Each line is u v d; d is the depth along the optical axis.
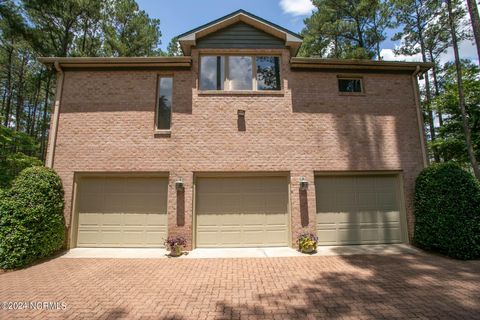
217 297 4.88
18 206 7.09
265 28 9.75
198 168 8.92
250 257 7.76
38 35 17.28
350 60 9.54
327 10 19.14
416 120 9.69
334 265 6.90
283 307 4.45
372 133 9.47
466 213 7.46
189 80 9.45
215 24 9.57
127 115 9.20
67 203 8.70
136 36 20.78
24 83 24.39
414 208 8.93
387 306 4.43
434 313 4.16
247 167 8.98
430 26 17.97
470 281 5.59
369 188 9.34
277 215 8.99
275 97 9.44
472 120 12.62
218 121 9.20
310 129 9.33
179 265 7.02
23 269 6.71
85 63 9.34
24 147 12.86
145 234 8.81
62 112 9.20
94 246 8.77
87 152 8.98
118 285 5.55
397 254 7.96
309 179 9.03
